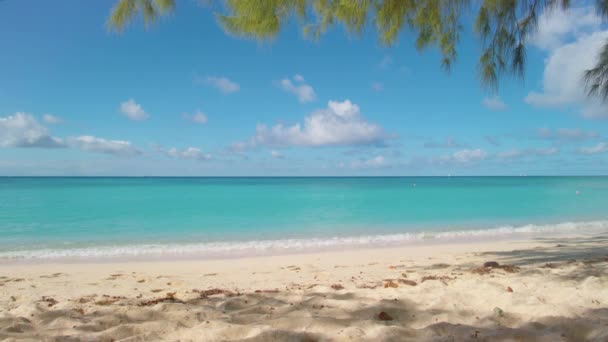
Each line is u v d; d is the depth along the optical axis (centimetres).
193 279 700
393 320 330
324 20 457
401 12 459
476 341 263
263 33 402
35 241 1361
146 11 362
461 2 465
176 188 5847
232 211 2405
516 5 473
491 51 504
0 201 3080
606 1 457
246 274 750
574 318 302
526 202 3005
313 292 457
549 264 640
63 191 4688
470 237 1400
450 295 390
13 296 543
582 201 3122
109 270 844
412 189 5422
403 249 1120
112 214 2217
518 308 344
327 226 1753
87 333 303
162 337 286
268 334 278
